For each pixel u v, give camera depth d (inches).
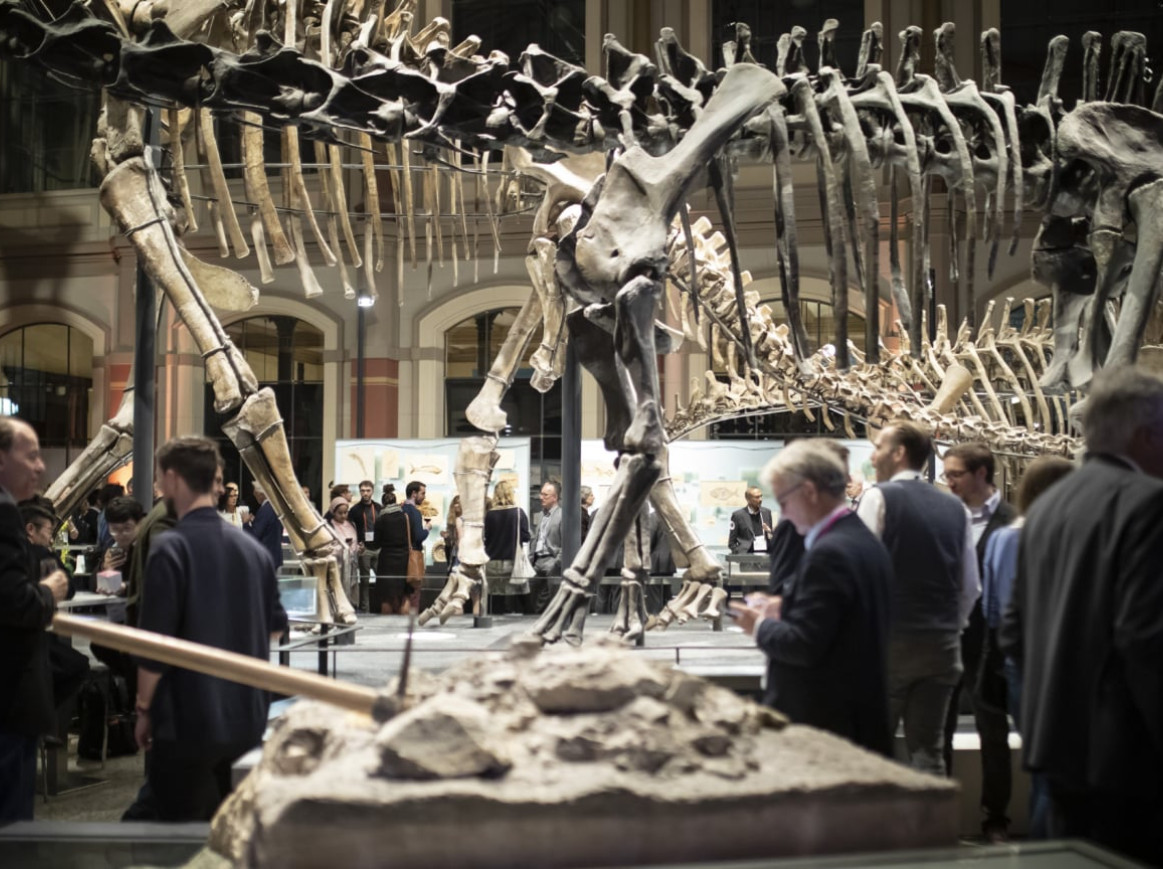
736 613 125.7
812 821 72.2
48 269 743.7
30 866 93.3
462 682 88.1
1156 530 90.6
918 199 219.5
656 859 70.1
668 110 237.3
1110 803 95.2
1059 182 233.5
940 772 161.3
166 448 144.3
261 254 263.3
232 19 261.4
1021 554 110.1
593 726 77.9
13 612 131.8
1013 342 404.2
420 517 401.7
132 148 259.0
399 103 227.0
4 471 142.0
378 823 68.4
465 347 706.2
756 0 670.5
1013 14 644.1
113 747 259.1
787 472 126.8
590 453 457.1
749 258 650.8
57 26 219.9
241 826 88.5
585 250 220.1
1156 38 625.0
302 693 92.3
